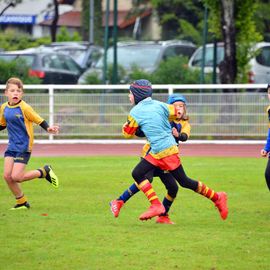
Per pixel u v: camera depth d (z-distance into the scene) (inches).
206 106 2258.9
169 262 897.5
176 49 3120.1
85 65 3169.3
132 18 5172.2
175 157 1064.2
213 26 2541.8
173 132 1094.4
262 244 989.2
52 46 3462.1
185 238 1020.5
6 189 1418.6
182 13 4926.2
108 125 2269.9
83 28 4972.9
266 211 1213.1
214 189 1416.1
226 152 2063.2
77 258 914.7
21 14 5447.8
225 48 2481.5
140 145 2223.2
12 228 1074.7
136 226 1095.6
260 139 2262.6
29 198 1321.4
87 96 2265.0
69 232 1051.9
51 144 2245.3
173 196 1113.4
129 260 906.1
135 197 1338.6
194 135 2265.0
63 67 2947.8
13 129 1203.9
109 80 2657.5
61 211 1205.7
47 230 1063.0
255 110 2257.6
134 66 2714.1
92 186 1448.1
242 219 1150.3
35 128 2257.6
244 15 2544.3
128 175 1583.4
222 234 1045.2
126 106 2265.0
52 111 2261.3
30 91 2273.6
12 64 2593.5
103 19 5472.4
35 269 869.2
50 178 1243.2
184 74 2628.0
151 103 1075.9
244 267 880.3
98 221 1127.6
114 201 1094.4
